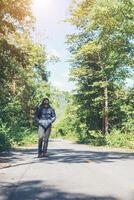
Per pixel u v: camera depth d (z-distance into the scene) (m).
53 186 7.93
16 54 19.39
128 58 29.86
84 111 49.56
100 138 40.34
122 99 42.69
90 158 13.98
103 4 26.91
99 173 9.86
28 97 42.41
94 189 7.62
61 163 12.18
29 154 16.33
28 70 39.84
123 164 11.98
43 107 14.80
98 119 50.06
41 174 9.66
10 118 35.19
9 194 7.11
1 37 18.69
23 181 8.56
